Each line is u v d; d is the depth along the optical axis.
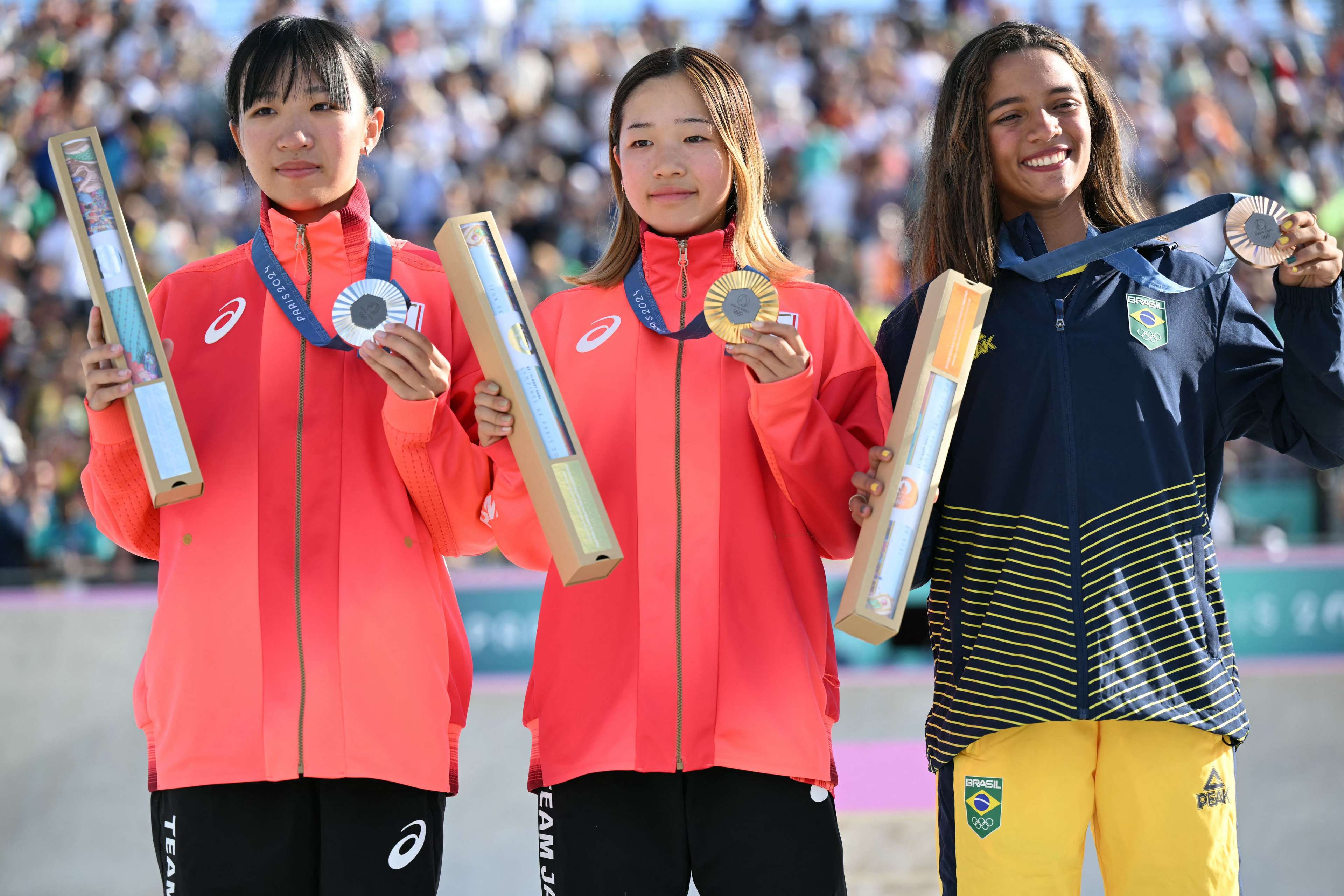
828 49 16.98
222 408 3.64
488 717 8.66
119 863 8.94
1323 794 8.64
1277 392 3.77
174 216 14.90
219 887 3.46
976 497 3.68
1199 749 3.51
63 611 9.16
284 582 3.55
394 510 3.65
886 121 16.20
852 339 3.78
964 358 3.43
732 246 3.77
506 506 3.58
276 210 3.84
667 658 3.51
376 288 3.41
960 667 3.63
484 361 3.40
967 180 3.85
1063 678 3.46
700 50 3.79
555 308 3.92
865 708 8.77
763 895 3.42
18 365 12.74
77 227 3.40
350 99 3.76
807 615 3.66
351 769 3.48
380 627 3.56
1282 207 3.49
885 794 8.16
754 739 3.45
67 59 16.41
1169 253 3.82
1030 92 3.79
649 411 3.64
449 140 15.67
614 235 3.95
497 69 16.67
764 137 15.60
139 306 3.40
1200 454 3.68
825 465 3.48
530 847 8.58
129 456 3.51
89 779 9.02
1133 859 3.50
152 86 16.20
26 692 9.09
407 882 3.54
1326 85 16.23
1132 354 3.64
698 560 3.55
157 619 3.60
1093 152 4.02
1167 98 16.03
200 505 3.59
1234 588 8.77
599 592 3.59
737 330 3.33
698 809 3.50
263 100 3.69
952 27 17.12
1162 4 16.84
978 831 3.53
